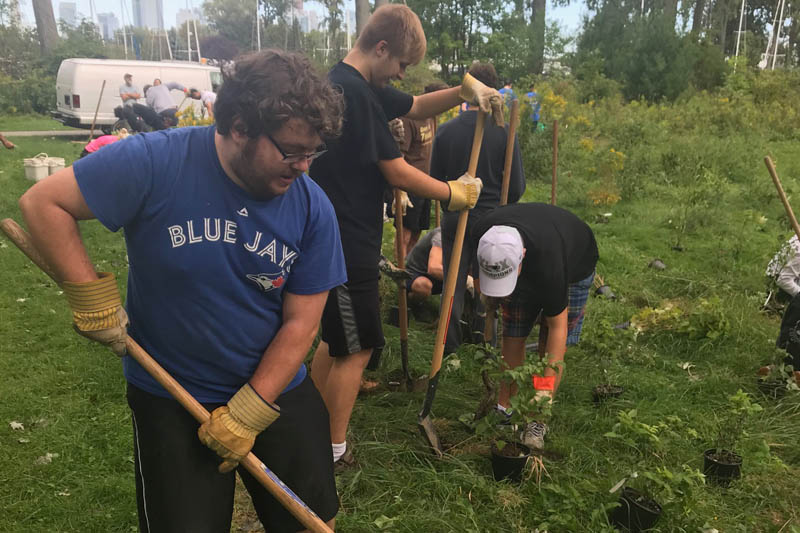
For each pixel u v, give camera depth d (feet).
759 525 10.11
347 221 10.25
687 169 36.55
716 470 10.99
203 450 6.47
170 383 6.23
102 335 5.91
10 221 5.80
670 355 16.01
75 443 11.86
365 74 10.23
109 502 10.44
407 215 20.31
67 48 109.09
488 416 10.93
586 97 75.31
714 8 164.45
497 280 9.93
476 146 10.87
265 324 6.53
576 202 31.30
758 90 70.90
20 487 10.69
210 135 5.95
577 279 11.84
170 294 6.17
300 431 6.89
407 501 10.36
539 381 11.05
